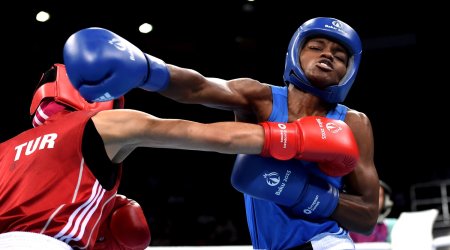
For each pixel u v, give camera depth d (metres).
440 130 11.68
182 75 2.34
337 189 2.53
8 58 9.00
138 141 2.09
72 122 2.09
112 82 2.00
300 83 2.59
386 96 11.73
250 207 2.72
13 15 8.79
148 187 10.79
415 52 11.09
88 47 1.99
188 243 10.52
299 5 10.28
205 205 11.07
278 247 2.55
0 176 2.13
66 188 2.00
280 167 2.38
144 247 2.47
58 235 1.95
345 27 2.61
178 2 9.89
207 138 2.12
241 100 2.57
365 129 2.67
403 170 11.91
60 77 2.34
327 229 2.51
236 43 10.80
